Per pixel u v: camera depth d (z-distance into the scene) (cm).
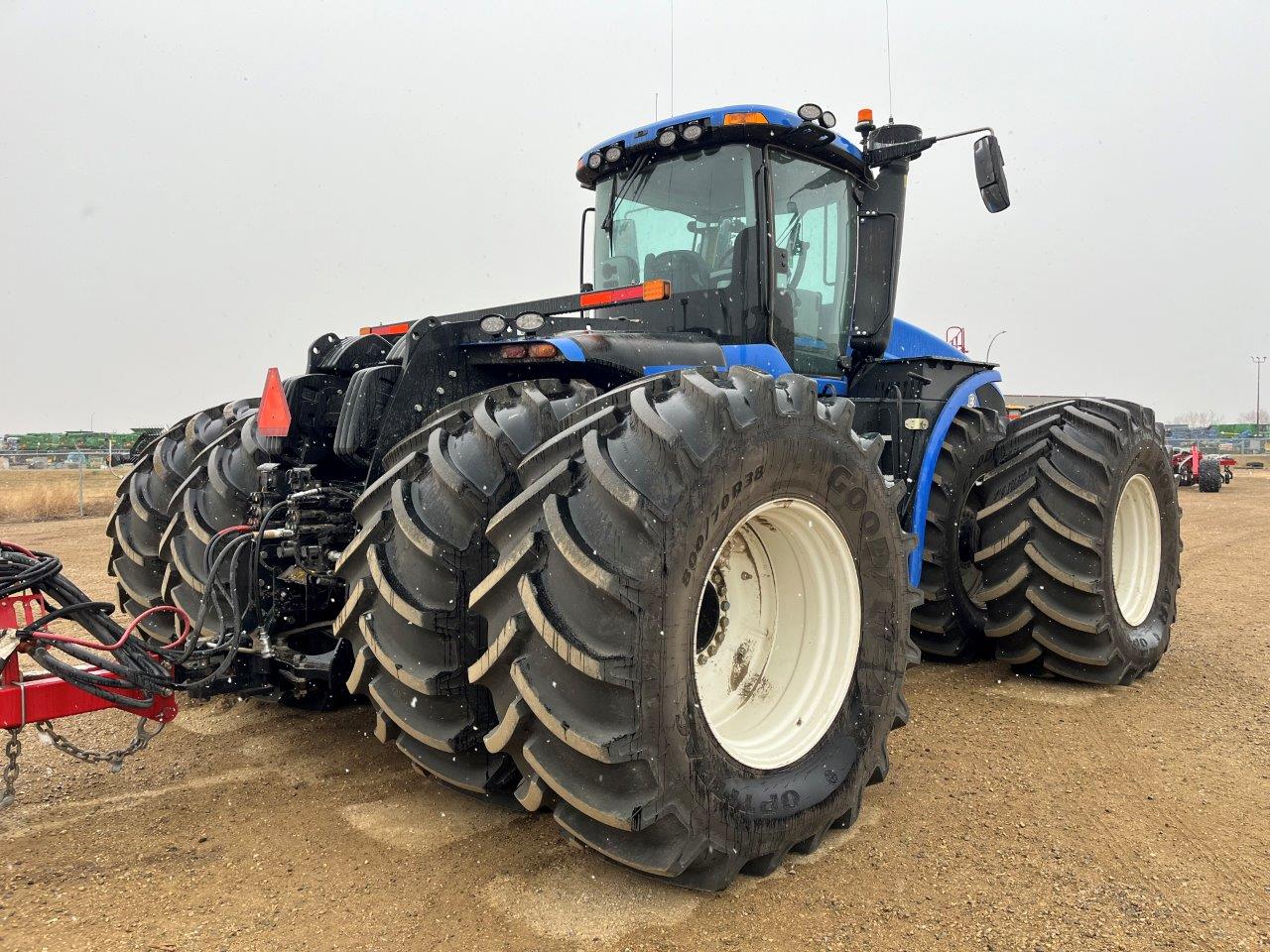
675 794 238
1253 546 1042
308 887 260
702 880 253
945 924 248
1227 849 294
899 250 489
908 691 472
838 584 306
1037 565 455
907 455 470
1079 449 452
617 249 454
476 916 246
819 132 413
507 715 240
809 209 449
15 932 234
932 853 290
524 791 251
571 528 236
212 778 337
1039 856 288
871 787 344
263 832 294
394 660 260
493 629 246
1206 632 612
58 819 302
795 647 308
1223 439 5138
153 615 385
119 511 406
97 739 377
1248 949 238
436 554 255
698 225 426
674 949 234
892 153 472
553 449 256
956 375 517
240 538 314
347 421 309
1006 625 473
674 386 283
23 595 272
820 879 273
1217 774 357
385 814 308
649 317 436
